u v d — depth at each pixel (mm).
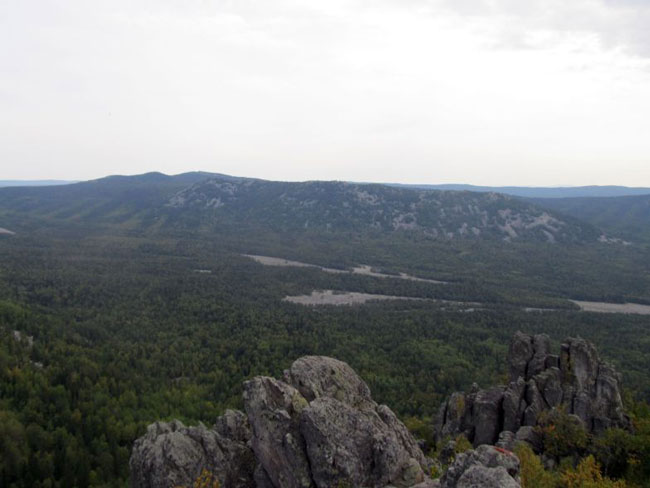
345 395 43688
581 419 64188
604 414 65312
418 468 34719
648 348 170750
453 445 62375
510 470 29656
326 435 34562
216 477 38562
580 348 70875
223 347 159625
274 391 39469
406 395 127875
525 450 53594
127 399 118062
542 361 73375
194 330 179375
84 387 120188
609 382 67500
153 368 140375
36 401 109938
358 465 33812
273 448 36031
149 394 124125
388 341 175625
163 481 37594
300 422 35969
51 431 102375
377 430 35969
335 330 186500
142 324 182750
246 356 153250
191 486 37500
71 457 92938
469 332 189625
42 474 90188
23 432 97750
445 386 135000
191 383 134000
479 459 30266
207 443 40969
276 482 35969
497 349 167125
